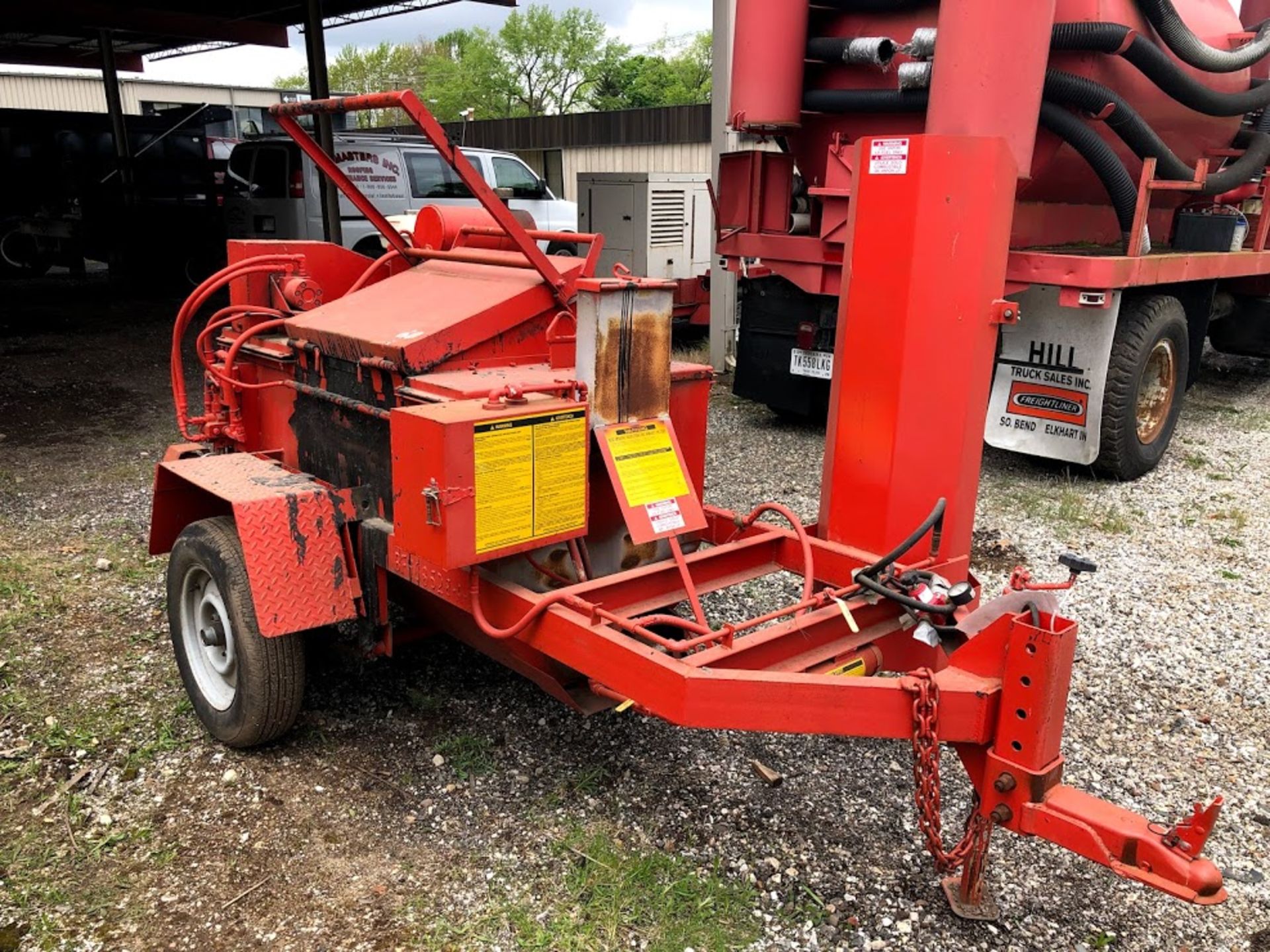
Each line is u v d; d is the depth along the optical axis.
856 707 2.21
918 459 2.75
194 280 15.52
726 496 5.67
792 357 6.61
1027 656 2.07
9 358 9.89
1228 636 4.04
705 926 2.42
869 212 2.71
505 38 61.16
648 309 2.80
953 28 4.55
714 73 8.05
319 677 3.60
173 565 3.21
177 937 2.38
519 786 2.99
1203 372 9.54
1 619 4.04
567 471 2.63
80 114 18.00
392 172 12.32
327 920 2.44
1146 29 5.35
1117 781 3.08
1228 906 2.56
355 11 17.02
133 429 7.28
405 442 2.49
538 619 2.58
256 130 17.67
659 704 2.28
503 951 2.34
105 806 2.88
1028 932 2.44
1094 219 6.48
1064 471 6.23
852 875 2.63
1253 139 6.93
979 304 2.64
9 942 2.36
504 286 3.14
